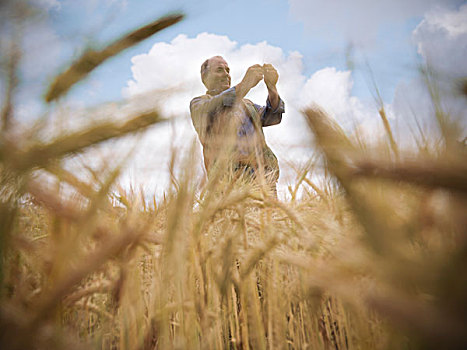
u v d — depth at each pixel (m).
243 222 0.71
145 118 0.39
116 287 0.52
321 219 0.56
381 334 0.42
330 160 0.27
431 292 0.23
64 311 0.50
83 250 0.45
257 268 0.80
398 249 0.25
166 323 0.55
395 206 0.28
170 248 0.51
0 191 0.36
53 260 0.39
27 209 0.42
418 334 0.22
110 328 0.58
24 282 0.41
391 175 0.25
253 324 0.66
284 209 0.65
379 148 0.27
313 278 0.34
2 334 0.33
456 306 0.22
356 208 0.26
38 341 0.35
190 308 0.58
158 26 0.41
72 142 0.35
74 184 0.40
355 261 0.30
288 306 0.73
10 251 0.39
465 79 0.30
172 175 0.49
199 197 0.62
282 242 0.67
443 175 0.24
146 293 0.70
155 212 0.54
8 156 0.34
